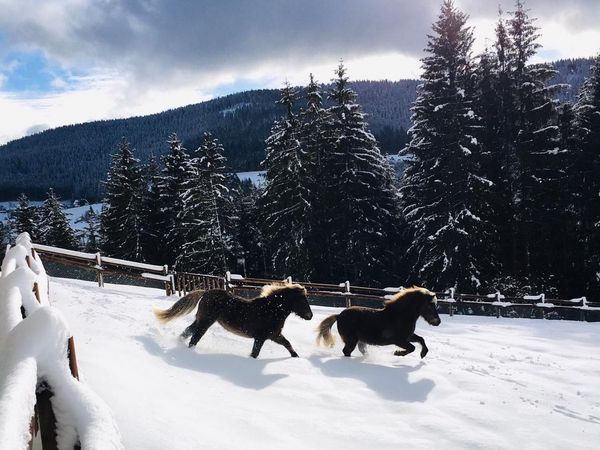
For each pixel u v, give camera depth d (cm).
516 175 2842
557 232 2731
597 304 2131
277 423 578
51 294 1205
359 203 3033
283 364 846
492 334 1416
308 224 3022
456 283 2612
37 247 1730
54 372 239
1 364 228
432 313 959
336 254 3189
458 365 923
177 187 3869
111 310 1112
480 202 2641
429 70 2811
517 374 880
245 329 887
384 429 594
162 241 3938
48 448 236
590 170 2759
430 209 2812
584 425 640
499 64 2884
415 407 669
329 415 628
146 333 931
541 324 1659
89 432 196
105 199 3978
